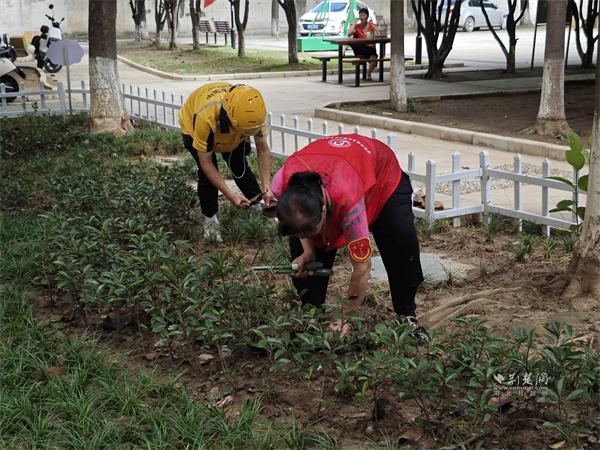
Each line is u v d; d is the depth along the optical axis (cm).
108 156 1019
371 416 348
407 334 341
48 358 407
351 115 1329
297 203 322
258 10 4303
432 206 674
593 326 436
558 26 1095
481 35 3694
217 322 414
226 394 376
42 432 329
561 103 1123
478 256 598
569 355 327
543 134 1127
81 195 634
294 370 354
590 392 350
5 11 3581
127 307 430
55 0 3666
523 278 530
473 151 1051
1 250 573
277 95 1727
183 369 407
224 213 715
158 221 613
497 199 756
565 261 561
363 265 360
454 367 378
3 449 320
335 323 394
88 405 348
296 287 421
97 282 427
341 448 323
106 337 451
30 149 1059
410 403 359
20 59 2291
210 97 538
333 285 527
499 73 2105
